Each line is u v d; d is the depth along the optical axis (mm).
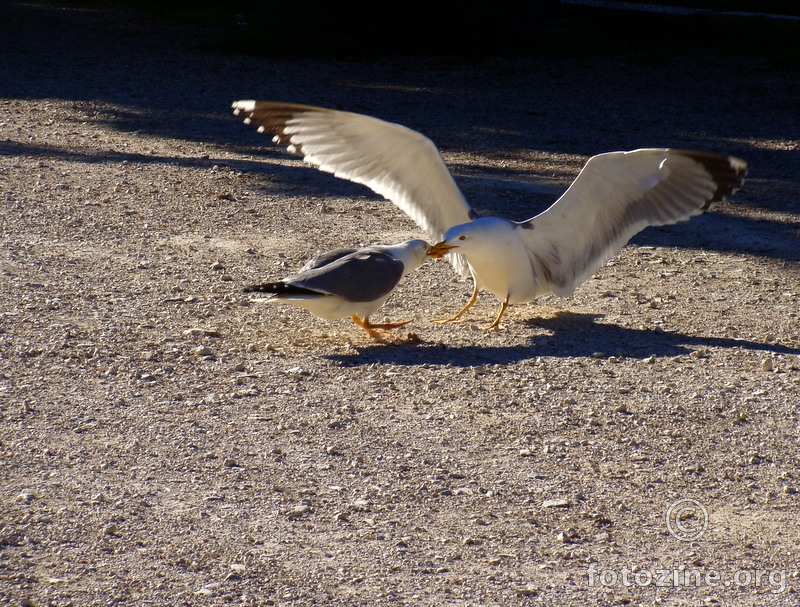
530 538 4863
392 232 10258
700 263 9648
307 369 6812
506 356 7156
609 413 6223
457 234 7207
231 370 6758
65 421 5906
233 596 4320
